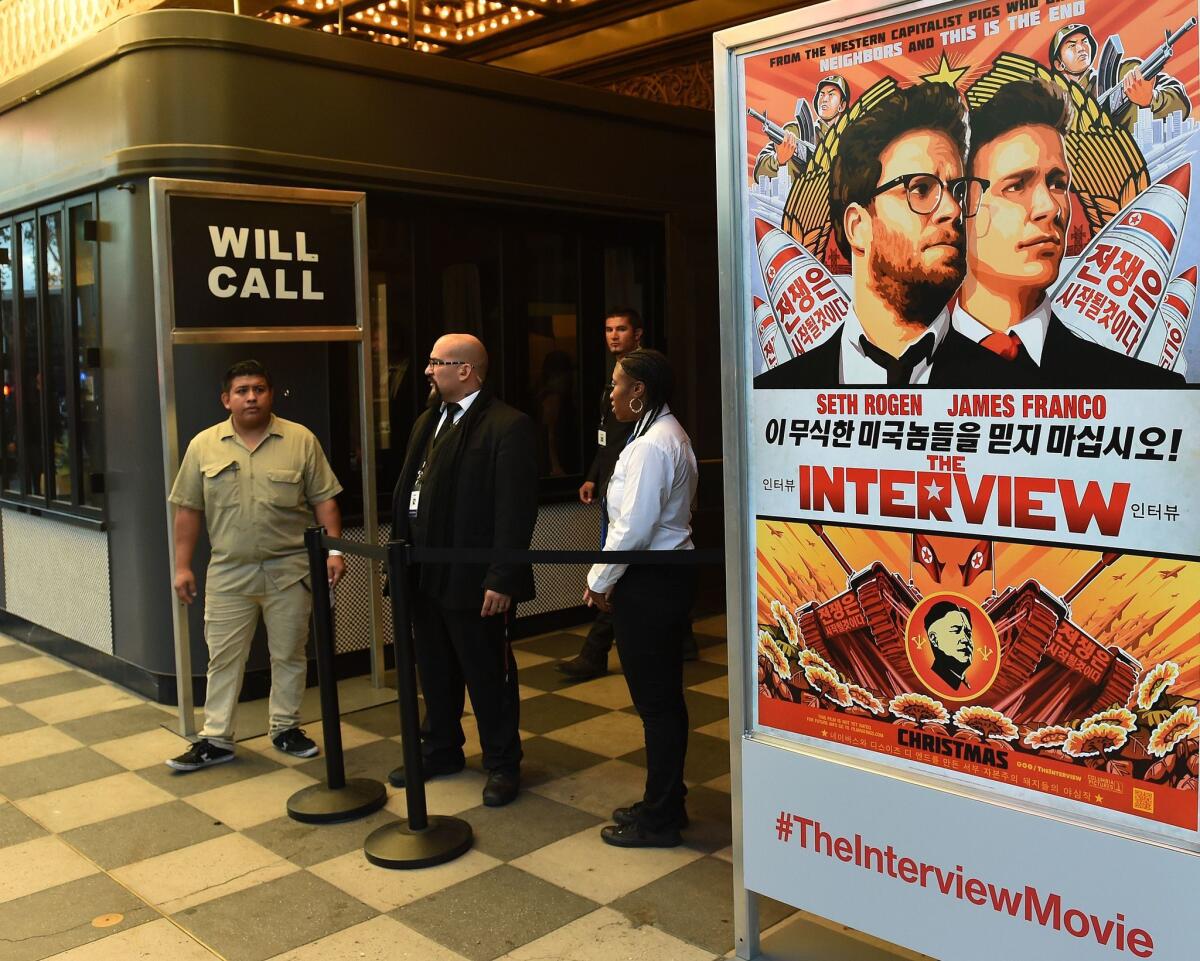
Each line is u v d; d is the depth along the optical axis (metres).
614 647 5.92
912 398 2.35
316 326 4.75
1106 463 2.09
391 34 7.93
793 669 2.62
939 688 2.37
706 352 6.60
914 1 2.25
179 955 2.89
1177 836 2.06
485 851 3.46
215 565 4.25
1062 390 2.14
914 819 2.41
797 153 2.48
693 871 3.30
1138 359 2.04
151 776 4.18
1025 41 2.13
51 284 5.67
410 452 4.09
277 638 4.34
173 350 4.61
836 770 2.54
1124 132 2.02
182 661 4.54
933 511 2.34
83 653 5.68
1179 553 2.02
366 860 3.42
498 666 3.86
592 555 3.25
